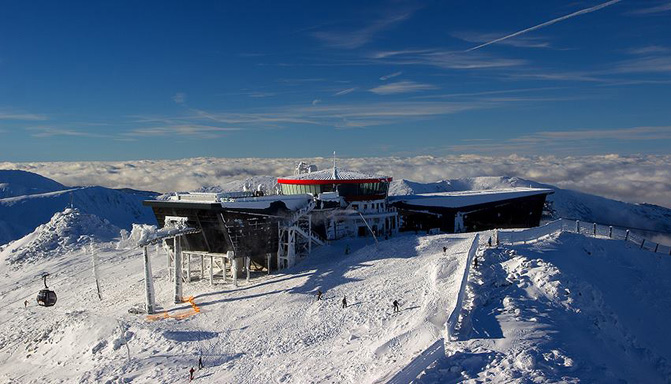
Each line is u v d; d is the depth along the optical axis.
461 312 35.12
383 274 55.03
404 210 89.19
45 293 55.44
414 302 43.94
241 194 68.88
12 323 64.75
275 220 65.94
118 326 51.03
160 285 69.75
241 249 63.41
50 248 108.00
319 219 77.00
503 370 25.14
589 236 62.56
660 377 32.03
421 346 31.12
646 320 42.31
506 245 52.75
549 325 32.16
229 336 45.88
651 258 57.84
